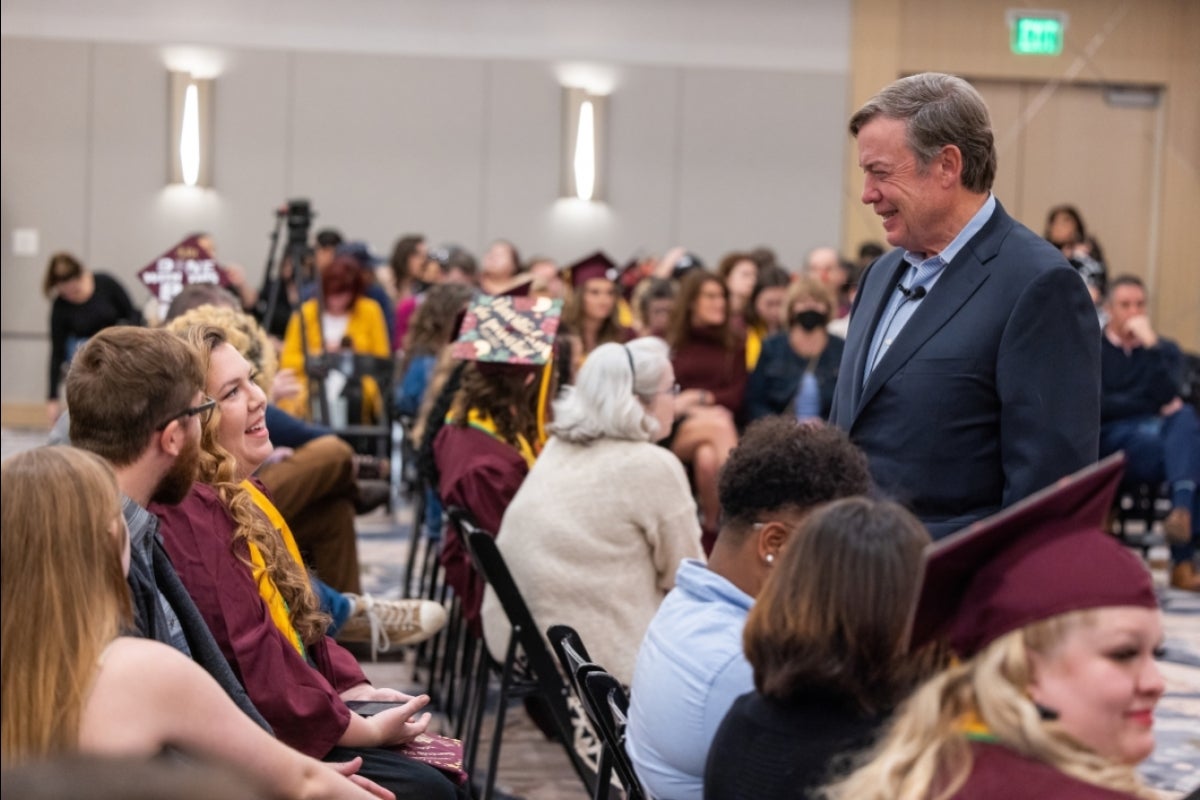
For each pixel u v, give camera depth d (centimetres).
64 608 165
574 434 352
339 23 1186
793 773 156
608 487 345
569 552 345
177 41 1169
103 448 207
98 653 167
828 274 880
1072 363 235
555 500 348
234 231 1186
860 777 141
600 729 228
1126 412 661
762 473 198
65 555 165
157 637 206
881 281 266
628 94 1206
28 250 1165
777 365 665
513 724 454
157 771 67
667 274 907
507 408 399
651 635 203
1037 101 978
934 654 151
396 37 1191
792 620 157
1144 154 949
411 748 258
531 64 1198
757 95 1207
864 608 154
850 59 1188
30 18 1155
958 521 242
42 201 1165
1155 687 138
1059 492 137
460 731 411
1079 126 962
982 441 241
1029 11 957
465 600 394
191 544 237
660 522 346
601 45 1202
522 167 1206
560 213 1210
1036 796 132
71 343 1029
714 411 598
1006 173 971
